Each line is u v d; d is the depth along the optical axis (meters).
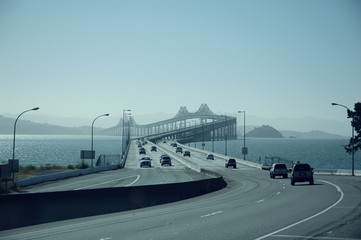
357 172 66.12
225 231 17.50
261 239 15.52
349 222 19.44
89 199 23.45
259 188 43.50
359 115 79.00
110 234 16.91
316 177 60.19
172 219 21.47
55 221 20.88
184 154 129.12
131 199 26.83
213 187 43.00
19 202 19.44
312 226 18.48
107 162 104.62
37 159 141.75
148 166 89.19
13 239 15.98
